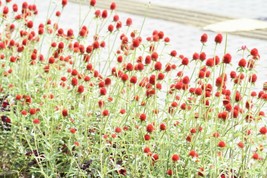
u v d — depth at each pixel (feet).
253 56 18.45
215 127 17.62
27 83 21.06
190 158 17.34
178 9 45.06
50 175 18.07
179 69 32.07
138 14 43.52
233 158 18.17
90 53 22.02
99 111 20.81
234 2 46.91
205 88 18.48
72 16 42.70
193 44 37.78
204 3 46.62
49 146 18.37
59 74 21.52
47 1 45.98
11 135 19.75
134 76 19.26
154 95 18.85
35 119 18.54
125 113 20.04
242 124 18.16
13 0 45.44
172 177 17.31
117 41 36.68
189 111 20.84
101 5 45.34
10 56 22.76
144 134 18.75
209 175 18.07
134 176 17.98
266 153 17.71
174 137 18.80
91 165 18.54
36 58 22.35
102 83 19.42
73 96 20.42
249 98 18.33
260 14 43.96
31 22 22.95
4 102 21.81
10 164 19.49
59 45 21.62
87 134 19.45
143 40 37.99
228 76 31.19
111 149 18.37
